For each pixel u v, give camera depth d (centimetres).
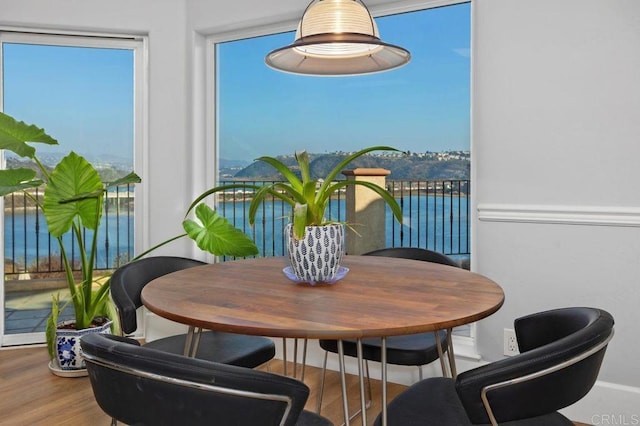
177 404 115
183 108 373
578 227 254
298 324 137
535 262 264
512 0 266
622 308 247
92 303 318
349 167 353
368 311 149
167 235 374
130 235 385
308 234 179
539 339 164
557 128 258
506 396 121
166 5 370
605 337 130
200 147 381
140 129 382
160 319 369
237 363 199
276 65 224
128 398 121
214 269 218
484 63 274
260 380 113
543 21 259
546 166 261
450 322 139
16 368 321
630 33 241
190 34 372
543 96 260
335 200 360
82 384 296
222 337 226
